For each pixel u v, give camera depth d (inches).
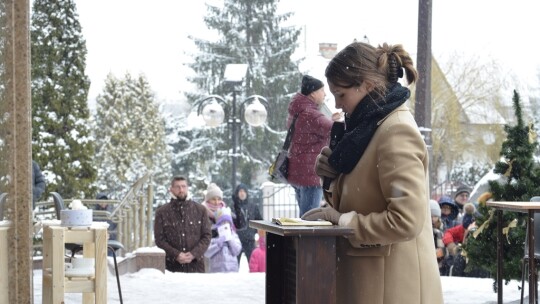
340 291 144.3
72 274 247.3
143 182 543.2
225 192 1670.8
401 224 136.1
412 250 143.3
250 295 347.9
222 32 1849.2
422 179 137.9
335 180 148.7
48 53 758.5
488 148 1744.6
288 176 351.9
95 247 247.0
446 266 471.2
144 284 377.4
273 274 148.8
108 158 1726.1
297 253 134.7
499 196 335.9
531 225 263.6
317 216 144.9
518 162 335.9
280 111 1795.0
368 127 141.3
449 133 1729.8
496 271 331.6
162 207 455.2
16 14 194.7
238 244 507.8
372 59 142.8
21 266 195.5
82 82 764.6
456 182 1427.2
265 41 1835.6
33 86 750.5
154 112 1815.9
